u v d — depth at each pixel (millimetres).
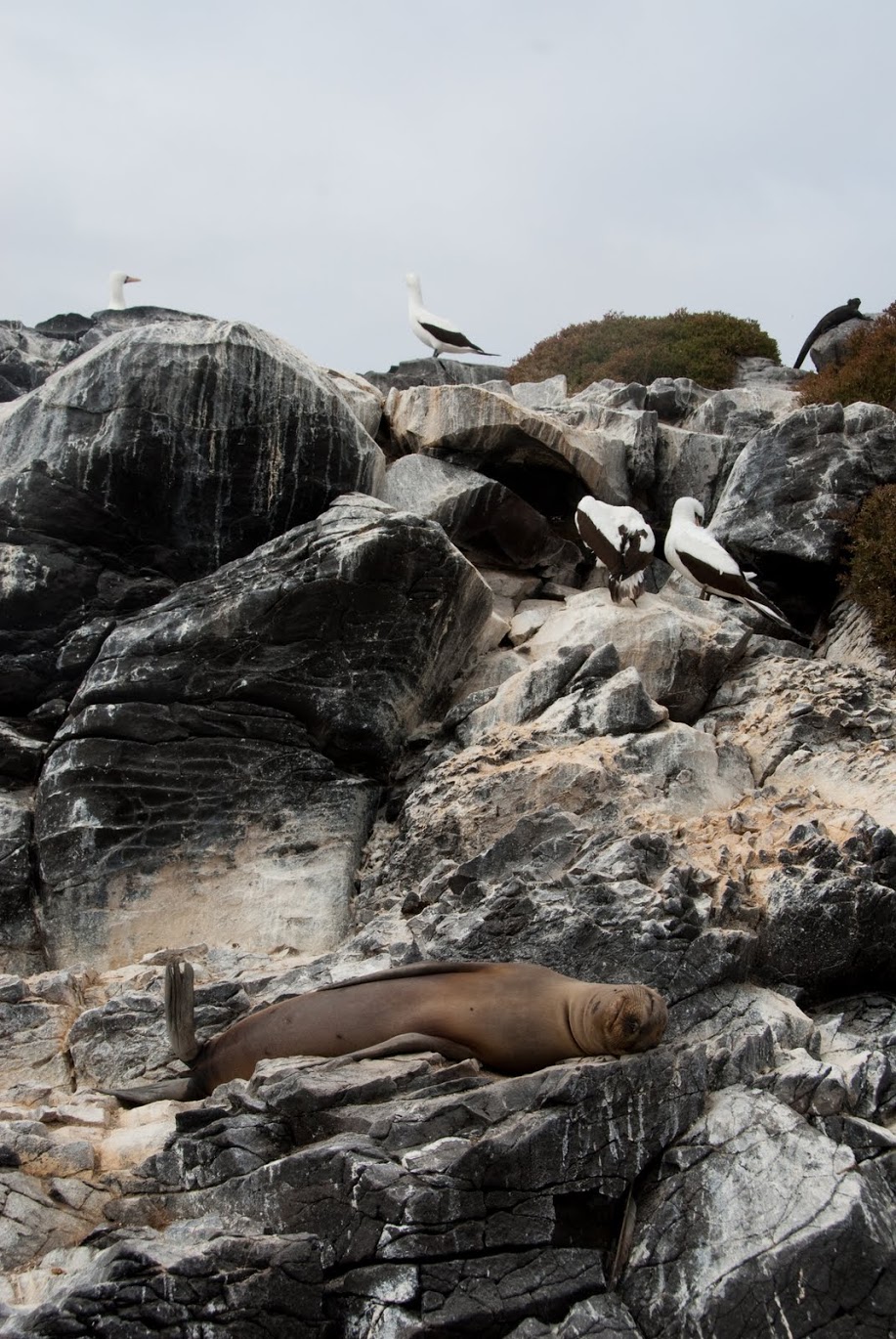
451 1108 6277
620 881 8375
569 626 11859
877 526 13000
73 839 10008
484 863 9102
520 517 13820
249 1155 6395
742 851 8992
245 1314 5738
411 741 11266
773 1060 7184
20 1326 5582
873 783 9984
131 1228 6316
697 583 12414
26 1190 6508
